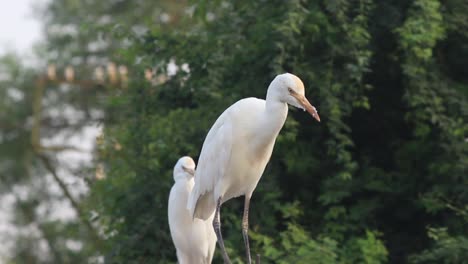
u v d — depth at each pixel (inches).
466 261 526.0
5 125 1187.9
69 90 1162.6
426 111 573.0
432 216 606.2
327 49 580.4
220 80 589.0
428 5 557.9
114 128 681.6
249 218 573.0
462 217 572.4
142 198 595.2
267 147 386.9
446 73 604.4
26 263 1074.1
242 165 389.7
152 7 1136.8
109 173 624.4
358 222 589.9
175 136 579.2
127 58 641.6
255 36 586.2
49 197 1115.3
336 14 565.9
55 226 1046.4
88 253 813.2
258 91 581.3
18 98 1211.2
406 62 568.7
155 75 629.3
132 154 613.9
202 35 619.5
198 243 469.4
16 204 1129.4
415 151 600.7
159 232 578.9
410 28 551.5
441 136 567.8
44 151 1069.8
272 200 573.0
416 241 608.7
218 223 394.0
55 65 1173.1
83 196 944.3
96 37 1135.0
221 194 394.9
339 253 560.1
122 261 585.6
